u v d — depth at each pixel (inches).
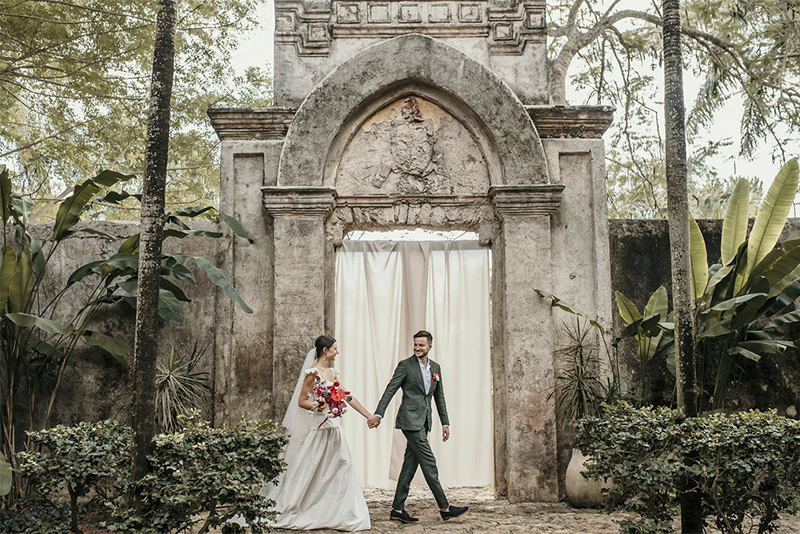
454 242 311.0
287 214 289.6
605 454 194.5
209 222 306.8
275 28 307.6
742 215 286.0
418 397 252.2
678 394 202.8
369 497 298.8
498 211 293.6
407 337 304.3
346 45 308.3
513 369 284.0
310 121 294.0
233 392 284.0
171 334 294.2
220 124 300.7
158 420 263.3
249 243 293.9
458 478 301.0
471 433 301.9
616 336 297.4
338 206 298.8
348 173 301.1
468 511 264.5
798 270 299.4
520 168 293.9
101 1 420.8
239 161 301.3
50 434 195.5
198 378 287.7
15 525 222.8
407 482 250.5
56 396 289.9
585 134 306.5
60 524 197.9
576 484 265.1
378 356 303.7
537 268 289.6
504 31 309.4
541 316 287.3
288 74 306.3
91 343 271.1
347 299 306.5
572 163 303.9
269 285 291.9
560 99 444.8
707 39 453.7
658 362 295.1
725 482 189.6
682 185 210.5
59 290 299.3
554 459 279.0
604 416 205.8
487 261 308.8
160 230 190.1
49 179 561.0
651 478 183.9
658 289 285.1
